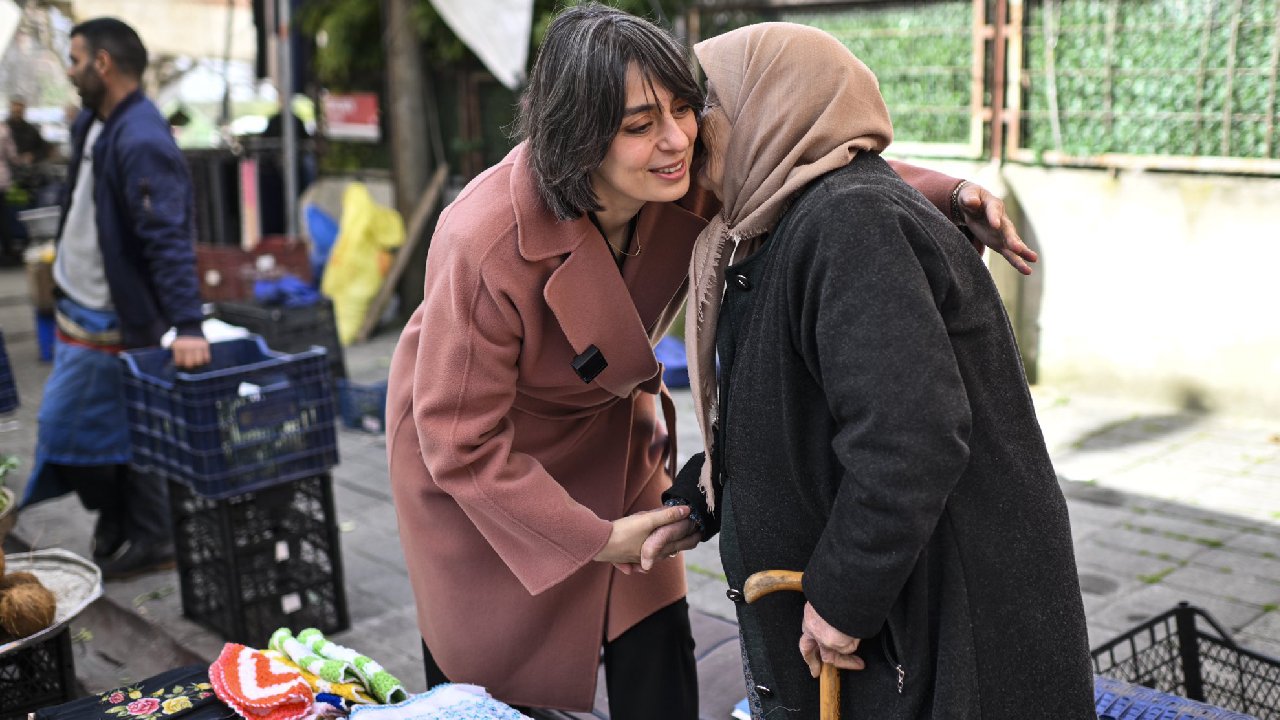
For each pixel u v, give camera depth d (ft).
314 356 11.57
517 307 6.13
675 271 6.66
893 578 4.92
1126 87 17.79
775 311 5.29
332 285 26.58
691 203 6.57
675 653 7.33
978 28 18.88
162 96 37.11
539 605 7.12
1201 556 12.52
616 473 7.23
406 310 27.58
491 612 7.19
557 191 5.72
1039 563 5.30
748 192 5.56
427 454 6.40
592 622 7.19
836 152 5.25
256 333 19.84
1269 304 16.70
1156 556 12.60
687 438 17.97
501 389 6.31
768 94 5.40
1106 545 12.99
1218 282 17.13
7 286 36.50
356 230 26.32
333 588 12.01
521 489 6.33
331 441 11.76
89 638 12.66
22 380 24.18
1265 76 16.55
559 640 7.22
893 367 4.78
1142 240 17.74
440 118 27.63
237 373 11.05
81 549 14.57
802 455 5.39
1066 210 18.42
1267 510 13.66
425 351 6.28
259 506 11.50
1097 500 14.34
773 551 5.59
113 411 13.16
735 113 5.57
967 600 5.18
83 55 12.45
